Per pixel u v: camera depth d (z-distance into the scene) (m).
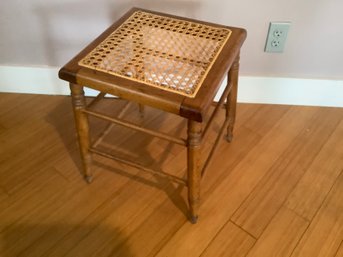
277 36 1.25
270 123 1.35
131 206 1.10
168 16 1.03
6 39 1.33
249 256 0.99
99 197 1.12
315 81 1.35
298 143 1.28
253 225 1.05
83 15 1.25
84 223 1.06
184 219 1.07
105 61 0.89
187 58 0.90
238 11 1.21
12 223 1.06
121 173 1.19
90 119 1.36
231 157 1.23
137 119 1.36
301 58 1.31
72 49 1.35
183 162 1.22
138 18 1.02
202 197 1.12
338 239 1.02
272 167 1.20
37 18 1.27
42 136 1.30
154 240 1.02
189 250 1.00
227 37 0.96
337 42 1.25
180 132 1.32
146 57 0.90
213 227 1.05
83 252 1.00
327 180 1.17
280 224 1.05
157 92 0.81
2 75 1.42
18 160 1.22
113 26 0.99
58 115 1.38
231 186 1.15
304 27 1.23
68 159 1.23
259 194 1.13
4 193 1.13
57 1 1.22
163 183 1.16
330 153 1.25
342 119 1.37
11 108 1.40
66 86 1.45
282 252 0.99
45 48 1.35
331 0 1.15
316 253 0.99
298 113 1.39
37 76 1.42
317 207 1.09
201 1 1.19
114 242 1.02
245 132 1.32
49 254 0.99
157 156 1.24
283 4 1.18
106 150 1.26
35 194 1.13
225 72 0.87
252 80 1.36
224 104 1.16
